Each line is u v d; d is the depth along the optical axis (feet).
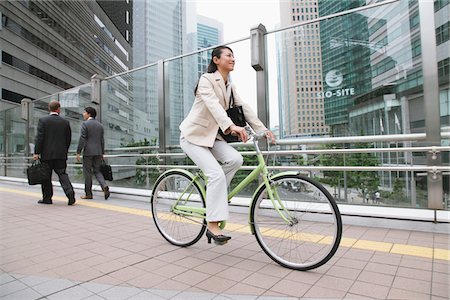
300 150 13.48
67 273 7.48
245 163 14.34
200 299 6.03
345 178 12.48
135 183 19.60
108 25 151.12
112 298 6.14
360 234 10.30
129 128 20.03
